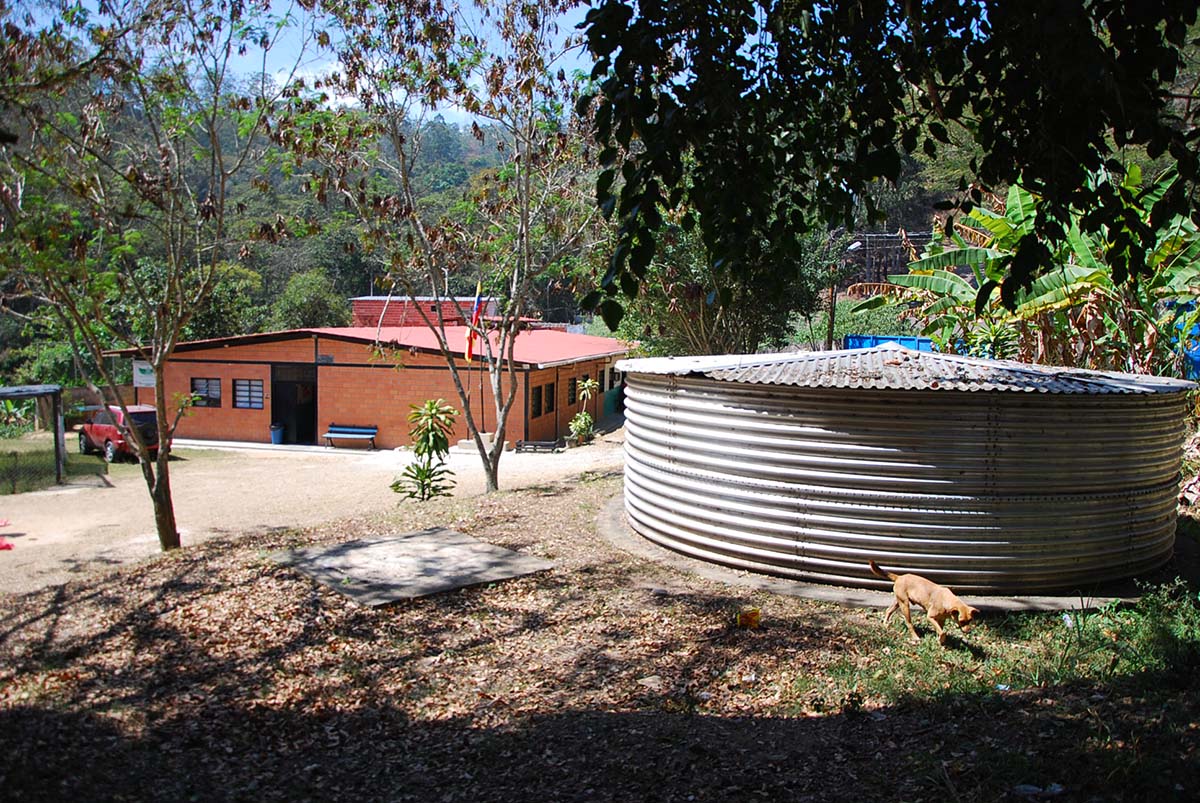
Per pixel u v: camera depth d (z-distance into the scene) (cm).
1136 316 1284
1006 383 759
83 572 1133
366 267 4709
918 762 465
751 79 473
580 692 605
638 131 406
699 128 409
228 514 1583
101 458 2322
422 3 1316
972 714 539
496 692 609
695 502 881
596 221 1561
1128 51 383
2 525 1522
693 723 549
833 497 794
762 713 564
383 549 941
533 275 1535
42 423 2883
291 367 2670
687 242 2045
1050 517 779
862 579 794
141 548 1300
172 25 986
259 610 757
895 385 753
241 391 2722
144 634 711
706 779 466
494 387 1516
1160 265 1260
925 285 1547
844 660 645
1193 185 427
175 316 1110
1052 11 349
